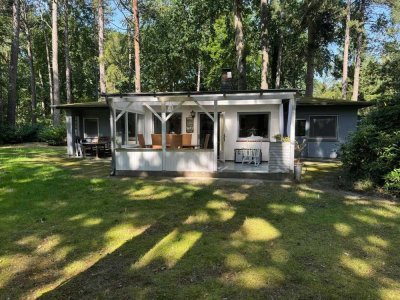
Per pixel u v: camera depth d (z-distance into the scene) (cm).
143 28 2383
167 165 927
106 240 441
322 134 1452
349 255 391
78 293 306
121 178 903
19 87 3459
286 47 2200
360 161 795
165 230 480
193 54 2638
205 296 300
